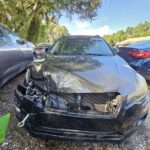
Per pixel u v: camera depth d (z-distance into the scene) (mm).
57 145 2666
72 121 2305
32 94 2520
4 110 3439
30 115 2398
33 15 15148
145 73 5363
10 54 4141
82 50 3953
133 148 2686
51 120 2338
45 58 3371
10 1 12117
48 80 2545
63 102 2400
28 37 17375
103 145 2719
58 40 4477
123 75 2711
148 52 5363
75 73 2604
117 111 2316
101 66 2908
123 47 5969
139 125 2559
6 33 4457
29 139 2742
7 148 2533
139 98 2502
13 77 4816
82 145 2699
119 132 2359
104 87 2404
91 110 2357
